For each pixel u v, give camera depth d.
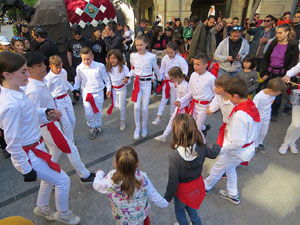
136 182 1.54
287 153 3.38
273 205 2.48
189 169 1.70
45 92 2.41
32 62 2.21
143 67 3.47
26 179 1.76
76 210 2.46
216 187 2.74
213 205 2.49
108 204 2.54
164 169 3.08
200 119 3.28
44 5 5.77
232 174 2.39
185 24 8.04
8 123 1.56
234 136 2.05
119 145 3.67
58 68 2.99
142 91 3.66
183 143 1.64
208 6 15.12
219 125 4.25
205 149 1.78
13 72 1.61
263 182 2.81
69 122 3.23
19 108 1.62
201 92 3.10
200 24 4.97
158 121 4.14
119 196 1.58
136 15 11.92
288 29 3.70
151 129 4.15
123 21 7.52
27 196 2.69
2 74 1.60
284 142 3.37
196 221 1.94
